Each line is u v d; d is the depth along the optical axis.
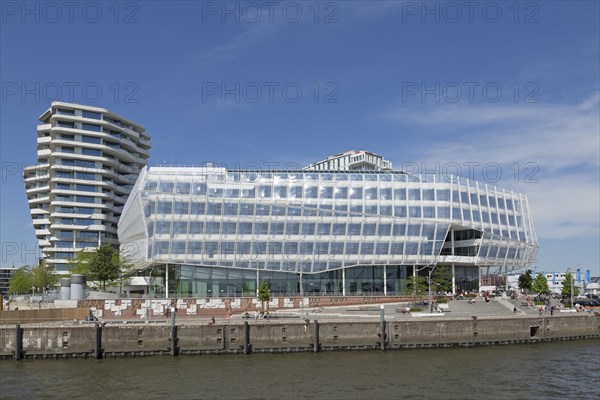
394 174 137.25
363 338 80.06
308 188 131.25
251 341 77.38
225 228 126.56
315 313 101.81
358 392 56.94
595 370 67.19
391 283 134.12
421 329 82.06
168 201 125.06
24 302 114.06
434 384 60.22
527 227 152.38
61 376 63.62
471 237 141.12
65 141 182.62
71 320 85.44
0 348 72.69
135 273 139.75
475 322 84.69
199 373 65.00
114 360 72.31
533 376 64.00
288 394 56.28
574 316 92.00
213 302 109.44
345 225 131.25
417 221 133.88
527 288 155.25
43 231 193.50
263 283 112.44
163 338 76.00
